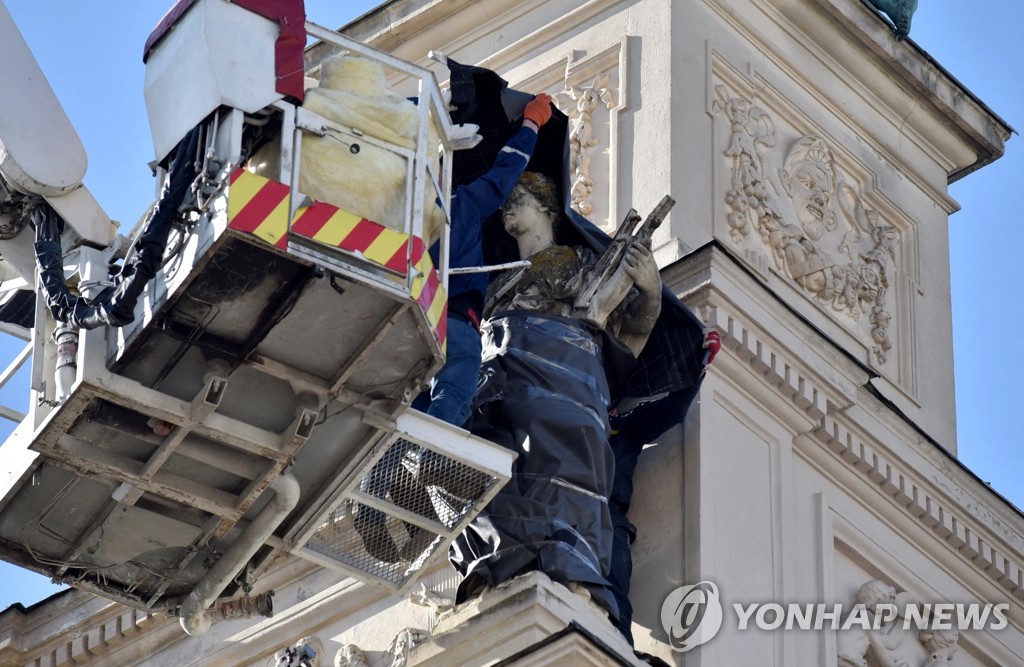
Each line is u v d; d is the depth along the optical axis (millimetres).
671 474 33062
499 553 30609
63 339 28188
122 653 36250
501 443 31344
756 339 34344
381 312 27391
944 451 36875
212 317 27359
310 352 27844
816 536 34500
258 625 34812
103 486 29359
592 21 38875
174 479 28875
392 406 28547
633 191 36562
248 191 26562
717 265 34188
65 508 29672
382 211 27531
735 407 34094
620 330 32750
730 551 32844
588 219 36594
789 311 34938
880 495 36031
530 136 32094
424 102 28109
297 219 26750
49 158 28984
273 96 27109
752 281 34562
